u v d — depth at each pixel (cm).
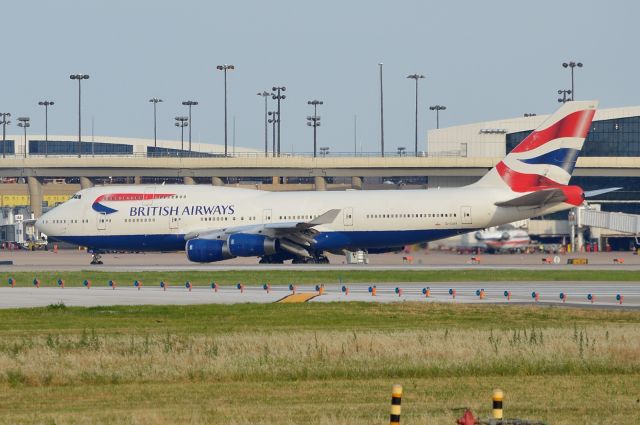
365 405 10319
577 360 12681
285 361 12700
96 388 11406
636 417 9712
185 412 9925
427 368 12281
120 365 12500
